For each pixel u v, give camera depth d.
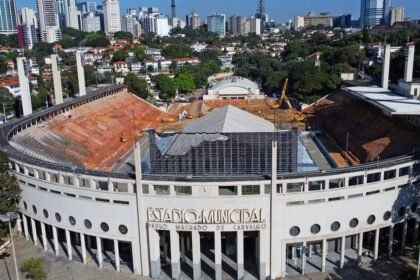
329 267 73.25
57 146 116.56
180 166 73.12
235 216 67.56
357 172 68.94
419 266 64.50
